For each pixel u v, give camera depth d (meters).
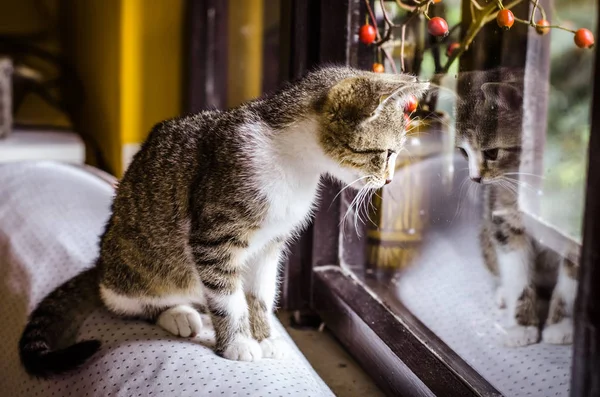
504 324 1.46
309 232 1.86
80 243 2.02
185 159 1.55
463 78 1.42
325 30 1.75
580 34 1.23
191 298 1.66
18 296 1.88
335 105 1.42
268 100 1.55
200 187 1.48
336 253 1.87
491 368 1.38
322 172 1.55
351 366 1.66
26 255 2.01
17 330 1.80
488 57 1.38
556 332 1.35
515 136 1.39
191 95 2.74
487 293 1.54
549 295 1.38
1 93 2.95
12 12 3.44
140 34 2.68
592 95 0.88
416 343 1.47
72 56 3.34
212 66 2.74
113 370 1.45
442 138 1.51
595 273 0.88
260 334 1.56
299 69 1.83
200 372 1.37
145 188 1.61
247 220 1.46
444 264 1.62
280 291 1.89
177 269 1.60
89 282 1.77
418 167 1.61
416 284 1.69
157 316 1.67
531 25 1.31
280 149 1.46
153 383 1.37
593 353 0.89
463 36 1.44
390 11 1.61
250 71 2.47
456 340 1.50
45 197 2.26
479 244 1.54
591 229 0.89
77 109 3.29
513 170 1.41
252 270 1.58
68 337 1.68
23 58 3.41
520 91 1.38
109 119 2.85
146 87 2.74
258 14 2.35
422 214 1.65
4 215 2.22
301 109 1.46
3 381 1.77
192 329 1.57
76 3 3.21
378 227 1.74
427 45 1.51
